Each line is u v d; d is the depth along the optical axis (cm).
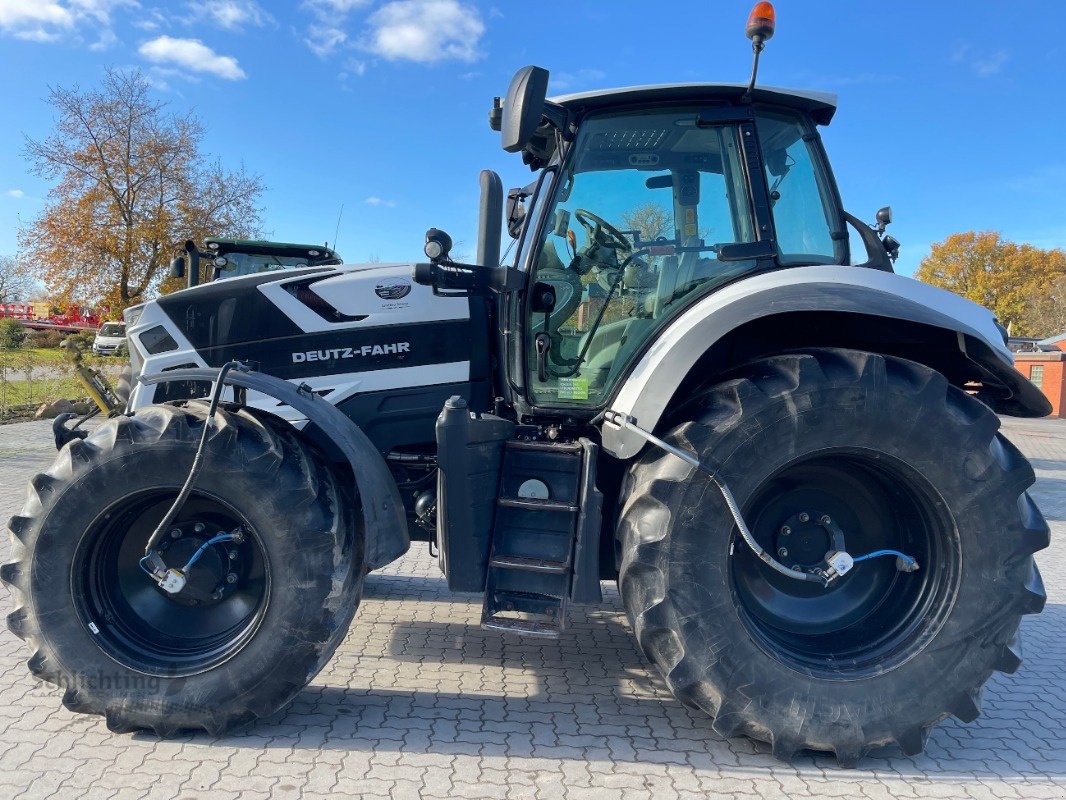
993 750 280
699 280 310
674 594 256
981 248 5306
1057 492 963
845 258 317
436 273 285
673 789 243
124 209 2261
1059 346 3164
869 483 283
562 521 276
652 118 311
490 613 272
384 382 341
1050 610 468
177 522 279
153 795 230
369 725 279
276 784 237
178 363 337
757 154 305
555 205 315
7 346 1462
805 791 246
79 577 267
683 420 271
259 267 1177
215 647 273
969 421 262
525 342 317
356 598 279
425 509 333
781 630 282
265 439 268
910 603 277
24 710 285
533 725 284
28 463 856
